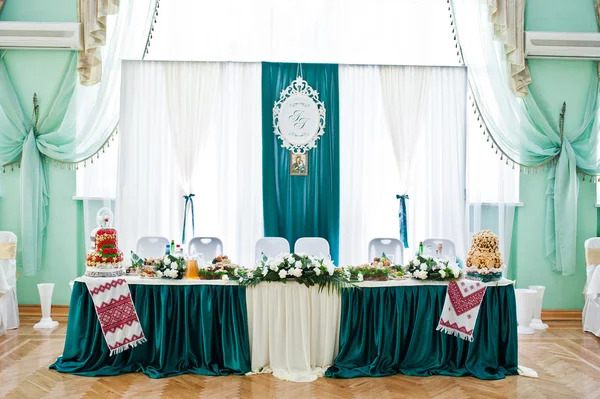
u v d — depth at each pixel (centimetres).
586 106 638
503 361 438
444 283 433
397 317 429
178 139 611
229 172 620
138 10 624
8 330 555
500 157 631
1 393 378
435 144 631
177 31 641
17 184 614
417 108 625
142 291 426
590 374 437
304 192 614
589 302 577
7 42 592
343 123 625
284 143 614
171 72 613
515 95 627
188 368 425
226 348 423
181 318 427
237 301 424
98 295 415
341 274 429
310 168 616
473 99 637
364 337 428
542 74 640
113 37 607
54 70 613
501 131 630
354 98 624
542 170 643
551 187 639
